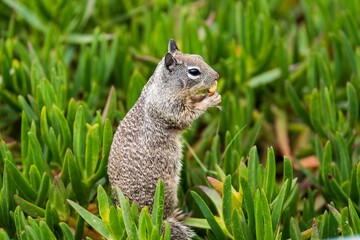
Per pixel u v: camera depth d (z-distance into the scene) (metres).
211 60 12.98
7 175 9.05
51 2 13.70
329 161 9.98
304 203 9.86
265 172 8.89
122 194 8.16
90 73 12.12
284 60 12.63
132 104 11.16
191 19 12.82
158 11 13.80
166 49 13.01
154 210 8.14
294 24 14.48
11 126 12.09
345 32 13.33
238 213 8.20
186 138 11.29
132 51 13.29
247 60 12.79
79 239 9.03
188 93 8.94
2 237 8.34
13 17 13.59
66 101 11.09
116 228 8.21
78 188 9.48
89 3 14.06
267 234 8.13
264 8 13.15
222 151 11.68
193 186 10.24
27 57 12.16
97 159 9.48
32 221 8.16
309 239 9.25
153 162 8.84
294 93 11.63
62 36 13.67
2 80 11.88
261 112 12.99
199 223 9.20
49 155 10.20
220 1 14.97
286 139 12.08
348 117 11.05
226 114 11.51
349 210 8.81
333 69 12.68
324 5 14.01
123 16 14.70
